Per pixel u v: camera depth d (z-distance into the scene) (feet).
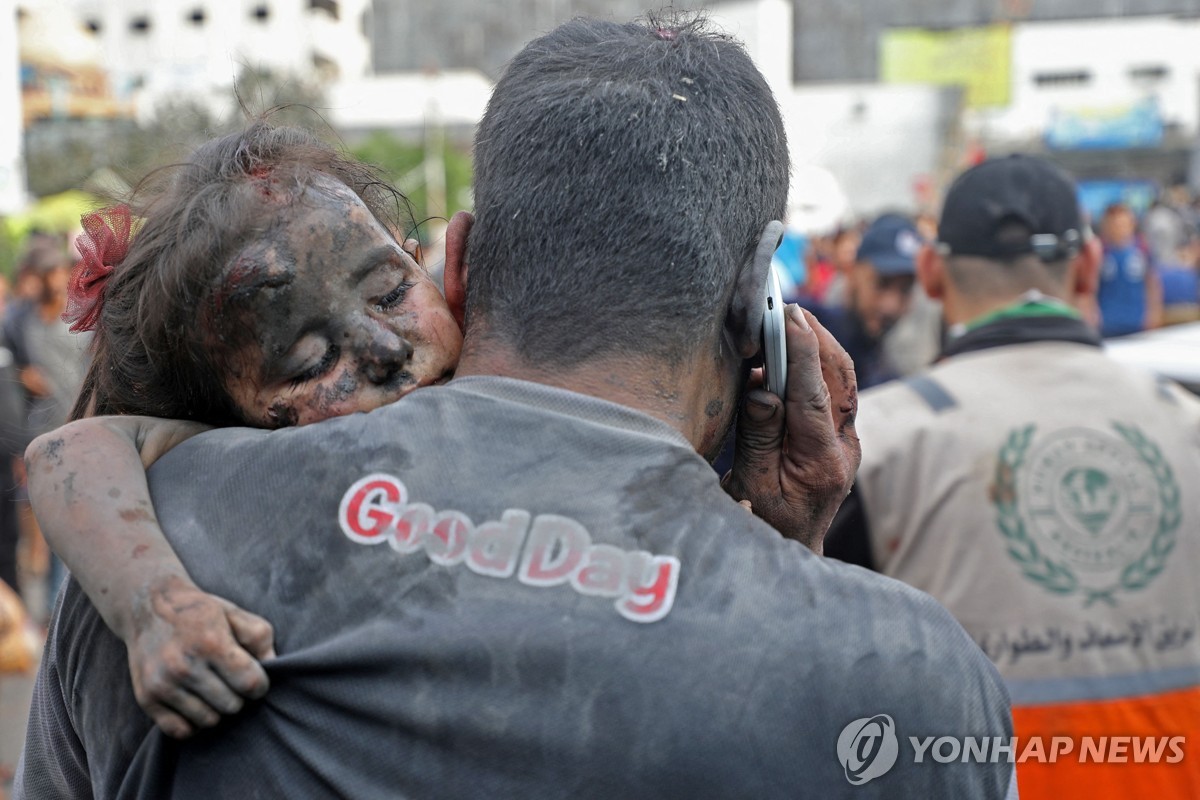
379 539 3.31
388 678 3.18
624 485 3.34
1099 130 112.37
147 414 4.19
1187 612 6.92
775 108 3.87
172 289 3.84
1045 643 6.87
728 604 3.20
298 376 3.80
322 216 3.80
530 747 3.09
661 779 3.06
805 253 37.47
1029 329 7.43
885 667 3.21
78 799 3.97
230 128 4.64
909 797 3.19
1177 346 10.65
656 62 3.67
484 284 3.67
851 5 81.92
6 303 20.45
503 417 3.44
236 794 3.26
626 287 3.50
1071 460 7.02
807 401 3.93
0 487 15.85
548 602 3.18
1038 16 109.50
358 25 137.08
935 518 7.07
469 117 100.78
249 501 3.50
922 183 60.70
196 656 3.17
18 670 11.32
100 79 58.08
